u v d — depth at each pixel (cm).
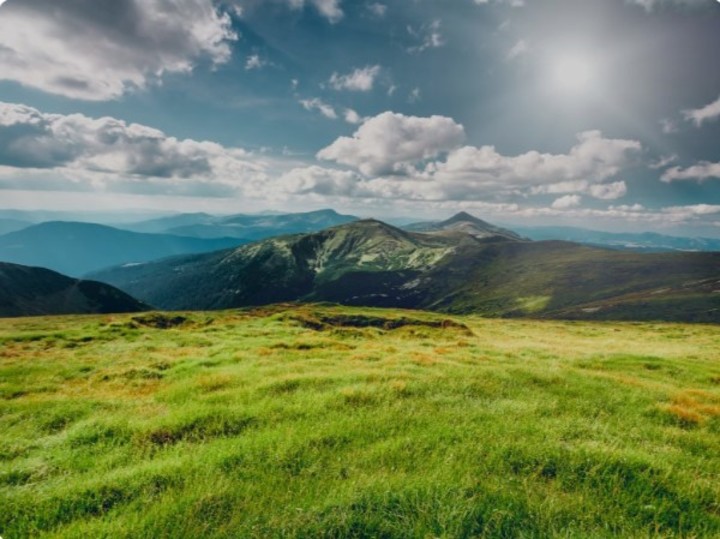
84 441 951
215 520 600
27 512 656
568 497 668
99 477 744
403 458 784
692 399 1360
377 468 745
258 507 624
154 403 1296
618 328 10381
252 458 782
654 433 1005
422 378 1409
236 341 3095
